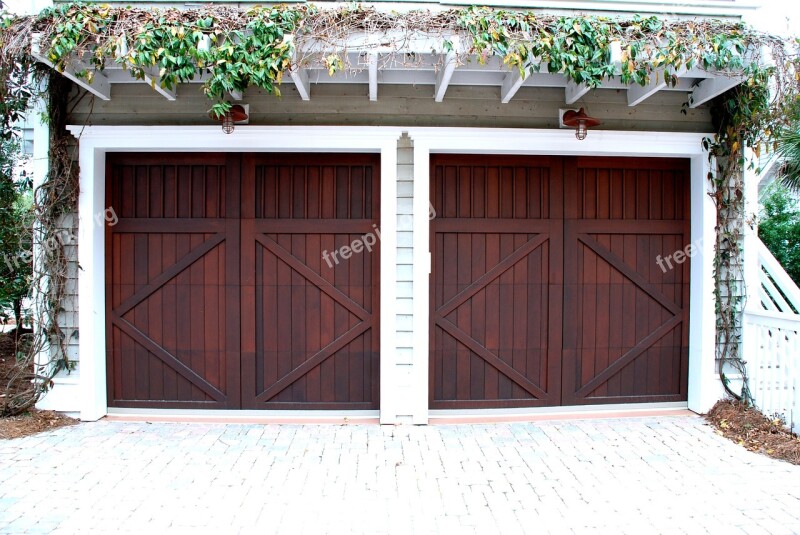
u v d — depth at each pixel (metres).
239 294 4.14
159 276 4.14
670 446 3.59
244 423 4.04
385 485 3.00
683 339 4.38
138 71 3.30
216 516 2.64
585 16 3.48
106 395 4.19
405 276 4.02
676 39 3.39
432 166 4.16
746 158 4.12
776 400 3.91
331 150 4.00
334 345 4.17
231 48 3.23
